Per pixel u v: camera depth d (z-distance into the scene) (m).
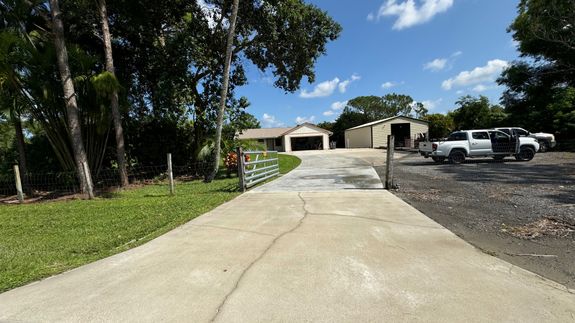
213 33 15.70
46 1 11.26
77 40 14.21
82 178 10.47
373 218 5.61
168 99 14.93
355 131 44.47
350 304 2.71
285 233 4.88
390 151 8.55
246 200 7.93
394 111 66.94
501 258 3.69
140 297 2.97
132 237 5.09
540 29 19.78
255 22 14.95
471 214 5.72
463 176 10.79
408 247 4.09
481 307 2.61
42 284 3.35
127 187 12.51
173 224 5.76
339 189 8.90
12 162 15.10
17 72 10.83
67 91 10.44
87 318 2.63
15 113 11.45
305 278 3.25
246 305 2.75
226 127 16.92
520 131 18.62
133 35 14.92
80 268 3.79
